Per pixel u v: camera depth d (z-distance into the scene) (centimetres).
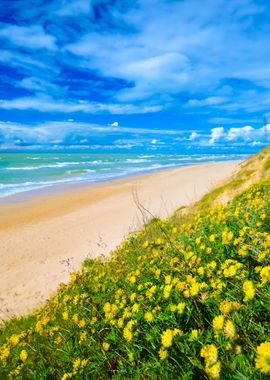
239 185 1208
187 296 219
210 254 319
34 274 1090
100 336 260
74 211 1973
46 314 457
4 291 984
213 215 533
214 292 215
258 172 1226
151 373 186
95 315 306
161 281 313
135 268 441
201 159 9006
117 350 240
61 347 287
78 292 419
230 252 304
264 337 163
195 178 2770
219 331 166
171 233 614
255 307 180
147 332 217
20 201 2319
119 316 266
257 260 259
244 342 163
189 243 394
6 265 1206
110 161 7419
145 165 5869
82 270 499
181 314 209
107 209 1923
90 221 1692
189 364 173
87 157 9575
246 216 402
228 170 3025
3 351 304
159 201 1864
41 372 263
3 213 1995
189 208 1184
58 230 1599
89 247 1263
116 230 1417
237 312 180
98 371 230
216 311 209
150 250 525
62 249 1318
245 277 227
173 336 180
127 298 304
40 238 1496
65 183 3188
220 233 373
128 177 3556
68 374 229
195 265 300
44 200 2333
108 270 525
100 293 357
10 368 297
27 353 288
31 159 7862
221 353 158
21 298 909
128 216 1638
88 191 2639
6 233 1603
